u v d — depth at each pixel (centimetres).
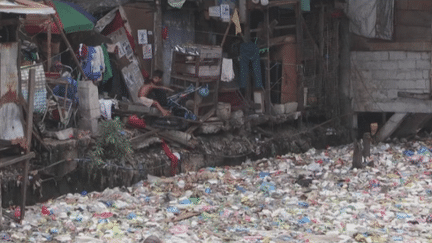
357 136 2011
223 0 1675
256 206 1216
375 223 1105
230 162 1589
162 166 1398
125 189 1279
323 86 1945
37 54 1307
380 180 1441
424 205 1224
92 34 1439
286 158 1683
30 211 1082
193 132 1537
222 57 1680
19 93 998
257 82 1733
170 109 1506
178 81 1578
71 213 1098
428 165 1599
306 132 1853
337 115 1953
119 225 1060
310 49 1905
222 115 1602
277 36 1888
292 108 1831
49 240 968
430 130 2052
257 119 1695
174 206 1191
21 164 1017
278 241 993
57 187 1184
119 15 1495
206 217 1134
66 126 1277
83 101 1290
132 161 1328
